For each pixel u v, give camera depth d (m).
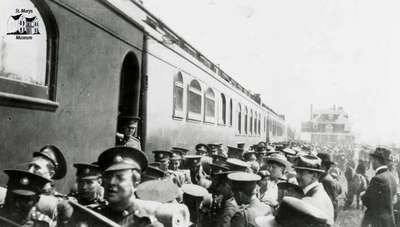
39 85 4.11
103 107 5.48
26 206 2.78
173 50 8.45
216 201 5.01
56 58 4.29
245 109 19.72
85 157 4.96
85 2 4.89
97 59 5.25
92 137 5.17
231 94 15.82
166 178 4.85
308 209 2.86
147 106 6.88
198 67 10.66
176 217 3.07
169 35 8.59
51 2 4.17
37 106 3.96
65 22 4.45
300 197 4.48
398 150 30.38
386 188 6.35
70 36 4.56
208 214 4.96
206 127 11.55
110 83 5.69
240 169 5.74
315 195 4.29
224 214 4.08
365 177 13.56
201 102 11.02
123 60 6.14
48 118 4.16
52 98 4.26
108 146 5.68
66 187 4.52
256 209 3.74
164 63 7.85
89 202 3.53
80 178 3.53
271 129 33.78
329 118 87.62
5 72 3.78
